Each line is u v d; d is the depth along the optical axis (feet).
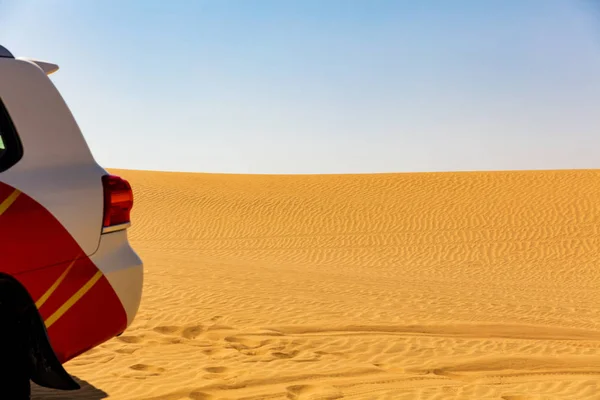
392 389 17.69
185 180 150.41
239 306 30.81
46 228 10.74
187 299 31.96
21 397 10.60
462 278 64.95
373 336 25.08
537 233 95.45
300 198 125.70
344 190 132.98
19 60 11.53
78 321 11.19
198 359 19.97
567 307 41.55
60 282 10.87
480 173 143.84
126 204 12.11
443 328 27.86
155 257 58.39
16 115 11.00
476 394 17.58
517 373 20.42
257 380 17.71
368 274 62.28
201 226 104.53
